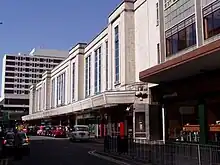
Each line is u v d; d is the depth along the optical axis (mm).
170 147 15539
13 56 159000
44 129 66312
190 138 26422
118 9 43562
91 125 56719
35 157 21672
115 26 45312
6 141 21672
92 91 57250
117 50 44781
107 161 19125
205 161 13102
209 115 23891
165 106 29969
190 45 23375
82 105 50500
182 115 28422
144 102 35344
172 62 21578
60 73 78938
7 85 156000
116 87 43938
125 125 40594
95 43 56375
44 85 93312
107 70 49812
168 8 26750
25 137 23359
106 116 47750
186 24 23938
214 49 17516
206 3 21672
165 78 26016
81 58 64250
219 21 20266
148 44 36281
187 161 14266
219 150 12312
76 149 28891
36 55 162875
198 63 20453
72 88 67375
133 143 19906
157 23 34000
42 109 94688
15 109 149375
